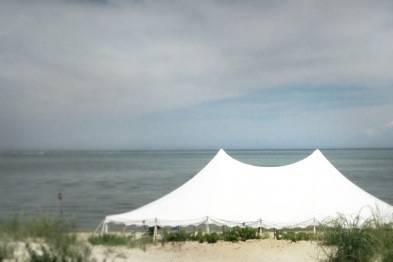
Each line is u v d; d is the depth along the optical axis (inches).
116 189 1978.3
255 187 767.7
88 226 988.6
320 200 731.4
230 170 808.9
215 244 631.2
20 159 6673.2
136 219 682.8
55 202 1514.5
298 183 777.6
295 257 551.5
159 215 693.9
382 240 457.7
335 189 763.4
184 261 527.5
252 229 671.8
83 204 1461.6
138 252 531.5
